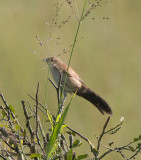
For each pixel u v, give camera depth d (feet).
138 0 63.52
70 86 36.50
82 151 33.32
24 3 62.95
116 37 59.93
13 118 19.61
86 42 57.67
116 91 53.42
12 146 19.06
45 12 60.75
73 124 45.60
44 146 19.19
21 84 50.08
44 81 50.47
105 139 38.40
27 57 53.93
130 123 48.24
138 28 61.72
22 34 57.47
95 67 55.36
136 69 56.49
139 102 52.16
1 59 53.62
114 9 62.75
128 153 36.91
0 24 59.11
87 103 47.70
